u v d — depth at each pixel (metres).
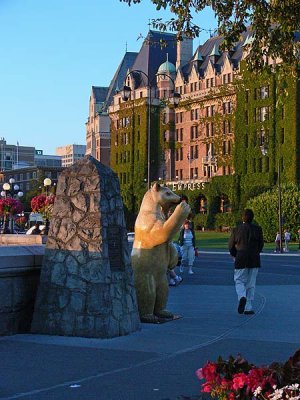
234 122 97.56
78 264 10.38
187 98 110.25
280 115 89.19
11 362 8.34
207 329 11.07
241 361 5.55
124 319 10.53
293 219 70.94
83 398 6.68
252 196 88.19
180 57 116.69
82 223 10.48
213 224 99.38
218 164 102.56
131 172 117.69
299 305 14.30
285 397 4.99
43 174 139.62
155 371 7.87
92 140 151.75
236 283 13.06
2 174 189.25
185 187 106.50
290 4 11.10
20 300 10.59
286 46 11.87
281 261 35.06
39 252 10.98
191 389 7.02
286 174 87.81
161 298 12.22
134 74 120.62
